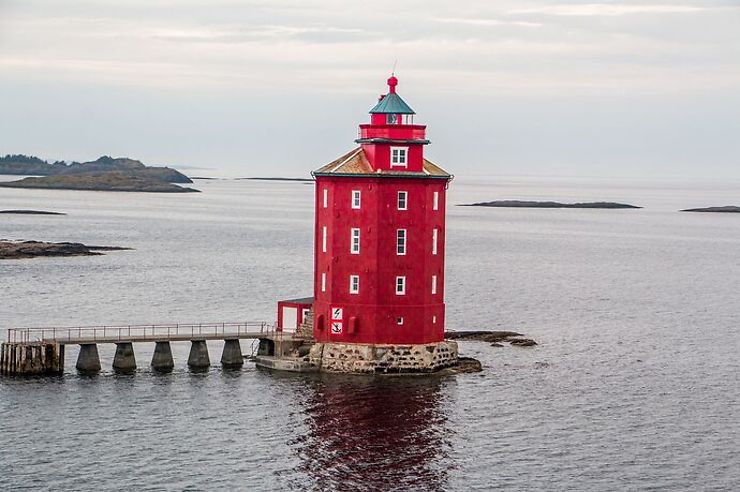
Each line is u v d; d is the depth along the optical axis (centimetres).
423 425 7844
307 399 8444
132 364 9331
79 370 9212
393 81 9444
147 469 6825
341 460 7069
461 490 6594
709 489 6681
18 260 19175
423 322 9294
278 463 6988
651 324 13112
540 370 9806
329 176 9225
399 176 9131
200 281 16788
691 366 10238
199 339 9406
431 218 9288
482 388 8962
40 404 8144
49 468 6800
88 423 7712
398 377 9194
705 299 15900
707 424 8062
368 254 9188
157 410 8069
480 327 12544
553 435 7688
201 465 6919
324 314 9362
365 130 9444
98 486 6519
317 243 9512
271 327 11156
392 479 6750
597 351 10962
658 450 7412
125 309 13312
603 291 16675
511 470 6944
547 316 13638
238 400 8381
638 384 9356
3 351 9050
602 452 7338
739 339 11969
